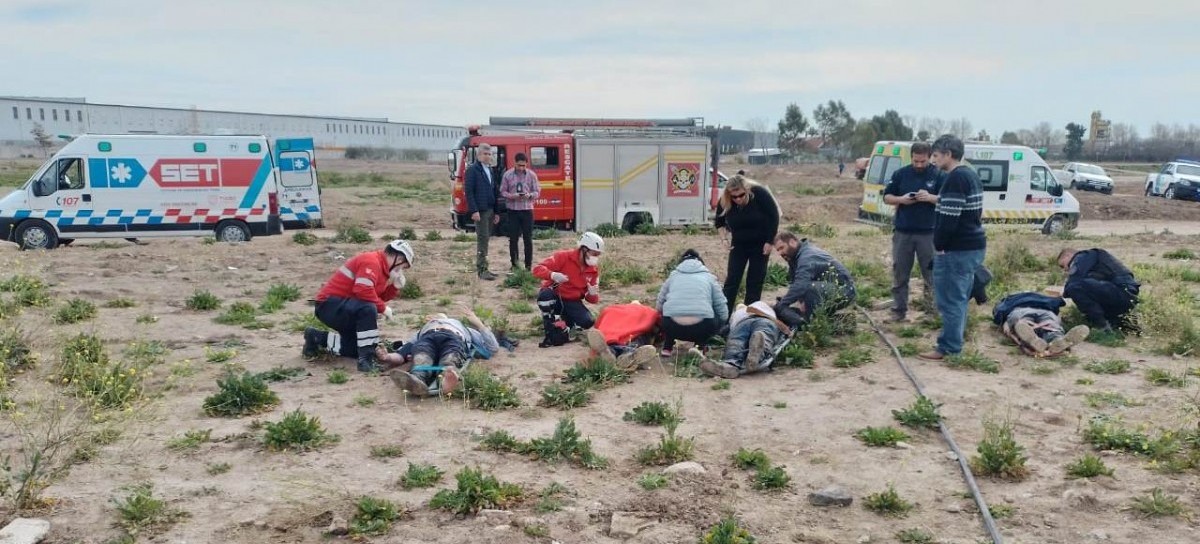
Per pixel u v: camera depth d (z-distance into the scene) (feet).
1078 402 22.12
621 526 14.99
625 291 40.06
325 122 400.47
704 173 73.77
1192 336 27.43
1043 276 43.21
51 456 16.16
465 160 69.15
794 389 23.65
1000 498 16.25
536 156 69.92
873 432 19.44
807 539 14.69
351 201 116.26
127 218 61.16
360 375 24.77
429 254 54.24
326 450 18.65
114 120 320.91
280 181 72.59
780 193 135.64
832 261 29.66
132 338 28.60
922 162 30.22
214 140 62.69
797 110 286.05
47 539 14.17
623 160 71.72
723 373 24.72
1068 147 292.81
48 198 59.36
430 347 24.09
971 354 26.16
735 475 17.48
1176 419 20.27
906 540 14.66
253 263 49.47
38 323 29.89
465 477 16.29
